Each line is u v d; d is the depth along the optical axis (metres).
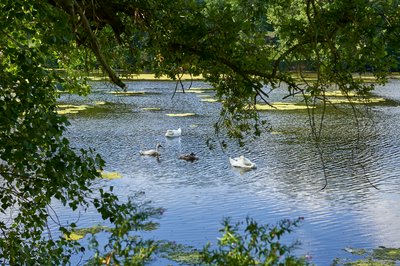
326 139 30.33
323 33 7.09
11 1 6.03
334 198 19.09
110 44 9.14
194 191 19.98
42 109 6.41
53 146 6.32
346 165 24.23
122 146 28.12
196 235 14.87
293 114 39.53
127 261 4.26
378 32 7.16
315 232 15.44
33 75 6.16
